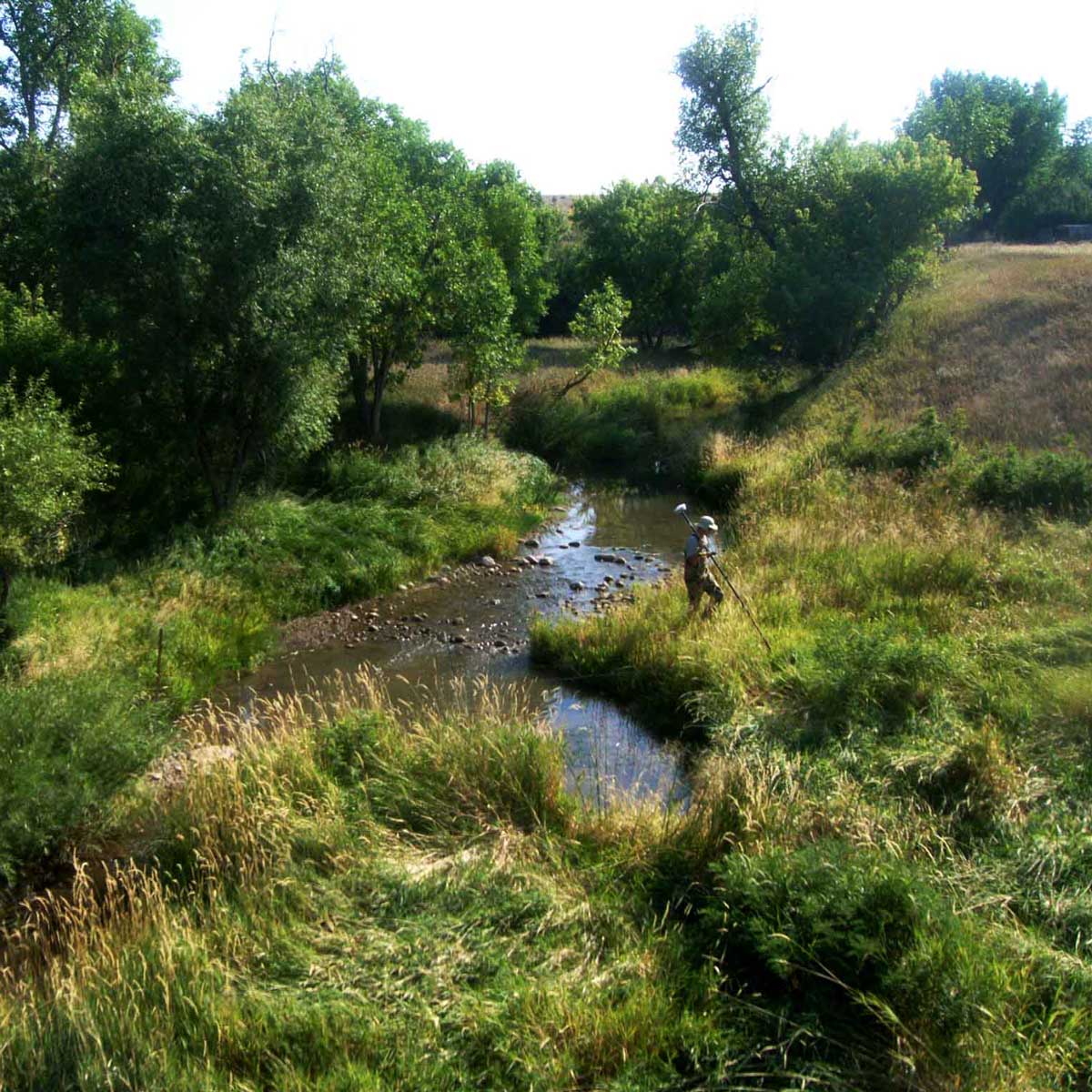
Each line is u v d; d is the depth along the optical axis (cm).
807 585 1174
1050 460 1488
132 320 1337
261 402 1470
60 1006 470
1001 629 966
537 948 521
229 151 1329
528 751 720
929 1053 427
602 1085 429
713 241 3566
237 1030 455
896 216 2542
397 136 2414
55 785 657
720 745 832
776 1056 446
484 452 2073
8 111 2195
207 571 1284
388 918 548
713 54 3011
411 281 1920
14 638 976
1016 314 2580
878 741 771
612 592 1425
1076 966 478
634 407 2684
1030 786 672
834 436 2033
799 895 515
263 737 789
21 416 1019
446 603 1384
